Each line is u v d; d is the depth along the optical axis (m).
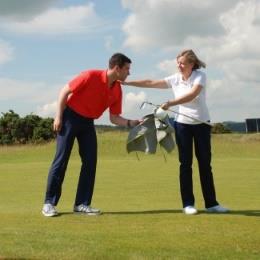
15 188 13.21
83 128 8.11
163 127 8.26
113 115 8.41
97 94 7.99
